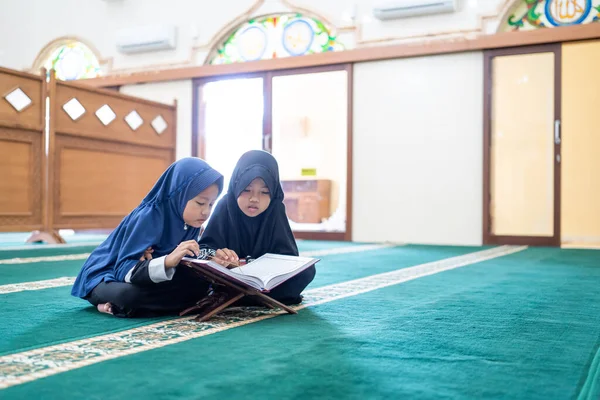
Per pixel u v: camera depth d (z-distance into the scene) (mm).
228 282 2088
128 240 2150
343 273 3752
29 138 5633
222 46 7992
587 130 8258
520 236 6453
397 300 2652
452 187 6715
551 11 6375
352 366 1495
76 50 8906
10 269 3811
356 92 7125
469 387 1334
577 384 1365
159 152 7258
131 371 1430
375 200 7043
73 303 2494
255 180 2303
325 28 7367
